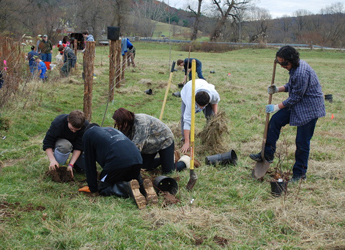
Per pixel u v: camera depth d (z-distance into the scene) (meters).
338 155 6.17
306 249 3.37
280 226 3.78
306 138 4.89
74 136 4.68
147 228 3.66
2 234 3.41
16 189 4.37
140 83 13.72
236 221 3.91
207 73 19.02
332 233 3.67
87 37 14.69
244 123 8.46
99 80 13.43
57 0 49.12
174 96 11.55
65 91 10.75
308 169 5.46
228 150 6.21
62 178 4.76
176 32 51.97
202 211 4.02
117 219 3.72
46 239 3.38
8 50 8.39
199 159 5.94
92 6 46.66
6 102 7.50
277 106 4.87
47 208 3.98
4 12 36.59
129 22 50.06
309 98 4.74
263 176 5.05
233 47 47.94
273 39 63.66
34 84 9.77
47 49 13.71
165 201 4.21
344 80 18.61
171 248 3.32
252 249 3.38
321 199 4.44
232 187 4.73
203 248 3.38
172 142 5.02
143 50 42.94
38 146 6.02
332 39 58.94
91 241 3.37
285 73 20.58
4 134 6.42
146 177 5.01
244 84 15.09
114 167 4.12
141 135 4.59
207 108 6.46
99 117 8.32
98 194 4.42
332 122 9.00
